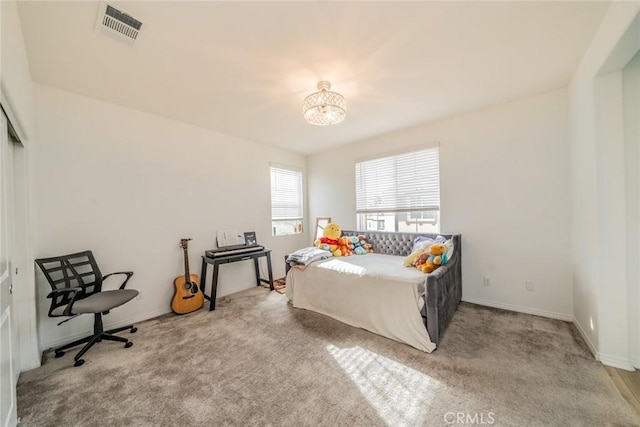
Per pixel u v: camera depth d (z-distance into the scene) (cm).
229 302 328
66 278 216
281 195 448
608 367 173
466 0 138
